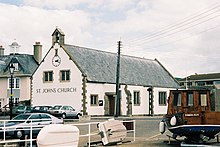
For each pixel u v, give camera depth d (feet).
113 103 177.47
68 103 170.40
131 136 82.23
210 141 69.36
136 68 205.87
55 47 176.65
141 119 141.79
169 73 229.86
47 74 178.50
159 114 203.41
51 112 149.89
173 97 66.85
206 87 74.95
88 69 173.47
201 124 64.23
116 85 164.76
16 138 76.18
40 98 179.42
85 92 166.40
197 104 65.31
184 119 64.69
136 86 190.80
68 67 172.04
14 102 201.16
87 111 165.99
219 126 63.36
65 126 51.39
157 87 204.95
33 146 61.77
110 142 66.49
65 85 172.04
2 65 211.00
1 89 209.36
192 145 62.39
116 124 69.00
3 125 75.92
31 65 212.64
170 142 70.03
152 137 80.33
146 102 197.26
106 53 196.85
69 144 51.44
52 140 49.70
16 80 207.51
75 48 179.93
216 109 65.72
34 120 81.05
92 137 79.71
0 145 60.39
